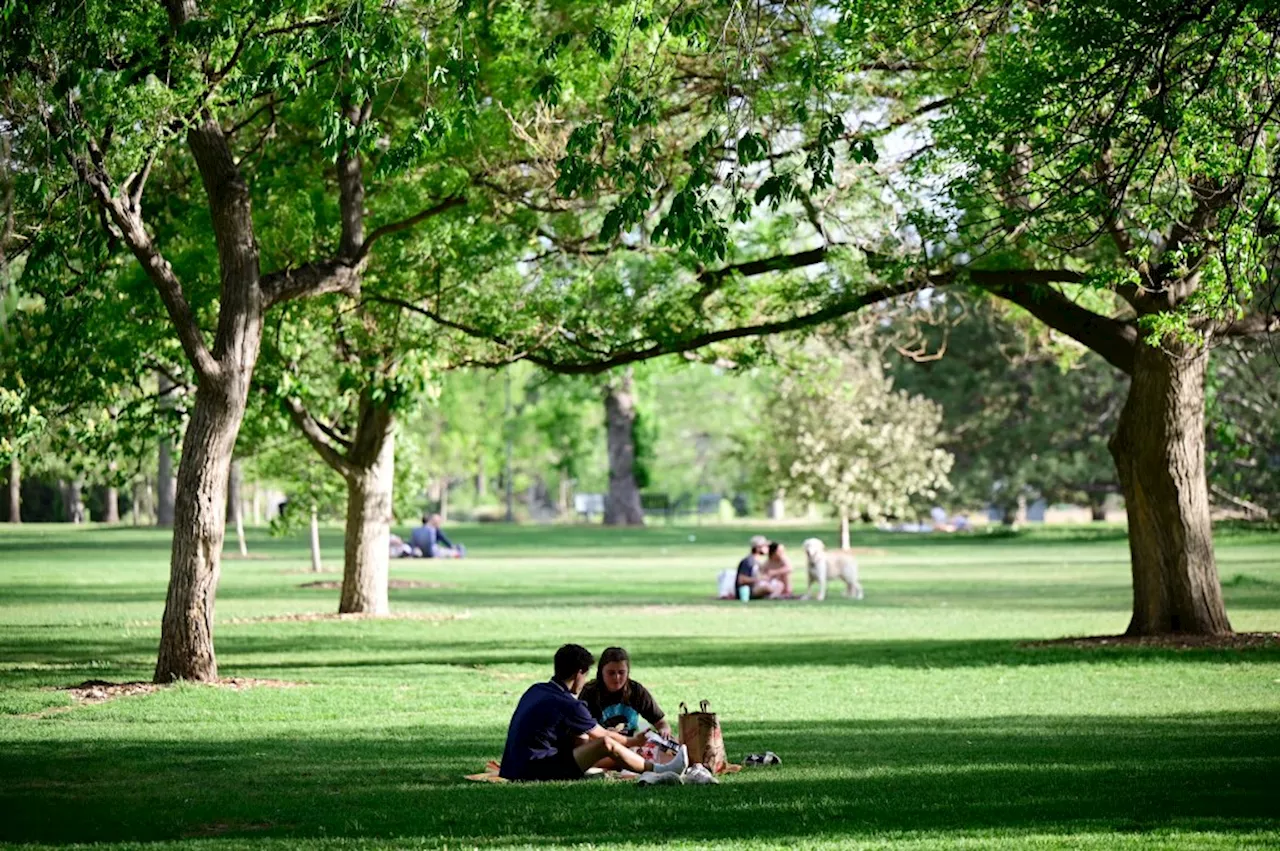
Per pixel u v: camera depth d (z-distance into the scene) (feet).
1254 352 103.35
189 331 63.26
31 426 73.41
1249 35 49.73
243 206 64.80
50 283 64.13
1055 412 276.41
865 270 81.05
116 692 61.87
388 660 77.71
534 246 89.15
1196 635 81.46
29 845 29.94
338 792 37.42
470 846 29.32
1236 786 36.32
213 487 65.36
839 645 85.92
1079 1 48.93
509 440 387.75
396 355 86.63
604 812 33.47
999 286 81.97
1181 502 82.07
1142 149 52.21
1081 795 34.96
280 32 55.57
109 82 57.00
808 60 52.13
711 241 43.29
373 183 79.36
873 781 38.01
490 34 73.36
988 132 59.21
